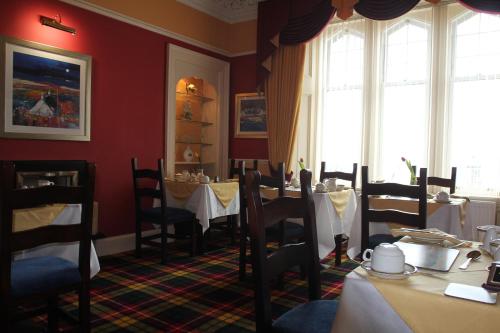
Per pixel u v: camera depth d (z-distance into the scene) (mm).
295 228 3385
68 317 2080
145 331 2359
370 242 2830
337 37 5238
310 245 1690
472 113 4449
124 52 4395
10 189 1661
